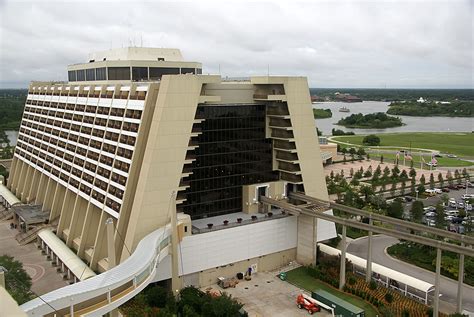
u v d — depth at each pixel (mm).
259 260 93125
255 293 83625
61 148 117938
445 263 92750
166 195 81312
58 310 54469
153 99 83125
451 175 189375
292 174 100312
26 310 51375
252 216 94375
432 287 78000
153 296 75188
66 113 118812
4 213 136875
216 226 87875
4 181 169250
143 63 103188
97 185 94312
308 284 87562
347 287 83750
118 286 60875
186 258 82688
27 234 112500
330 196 157875
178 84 80188
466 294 82938
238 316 71875
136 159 82750
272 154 100938
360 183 177875
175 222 79000
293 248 98375
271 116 97750
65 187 113500
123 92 91312
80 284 60031
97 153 96812
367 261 84688
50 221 115812
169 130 80188
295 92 95375
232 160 95312
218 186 94438
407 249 103688
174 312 72812
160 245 75312
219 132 92688
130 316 70938
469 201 148500
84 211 102688
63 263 91688
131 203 83125
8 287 76438
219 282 86500
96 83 110688
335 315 74312
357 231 120688
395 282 85125
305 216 94812
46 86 141375
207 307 72375
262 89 96438
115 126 91562
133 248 78750
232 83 93062
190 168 89500
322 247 100125
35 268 95688
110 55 119688
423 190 161875
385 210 134125
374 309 77250
